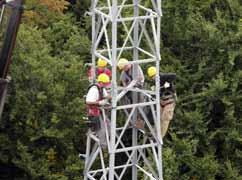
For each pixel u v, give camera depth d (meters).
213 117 62.91
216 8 63.94
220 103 62.12
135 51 42.69
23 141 57.94
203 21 63.12
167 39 65.12
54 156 58.16
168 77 43.50
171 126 60.78
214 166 58.62
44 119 57.09
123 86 42.81
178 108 61.06
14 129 57.81
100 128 41.22
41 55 59.44
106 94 40.34
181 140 58.78
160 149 42.44
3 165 61.25
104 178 41.94
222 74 61.03
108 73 41.88
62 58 62.66
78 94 58.75
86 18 71.31
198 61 63.78
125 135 54.50
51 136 55.84
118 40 61.88
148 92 41.44
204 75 62.94
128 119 40.81
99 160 55.47
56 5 69.31
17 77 56.81
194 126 60.22
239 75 61.06
